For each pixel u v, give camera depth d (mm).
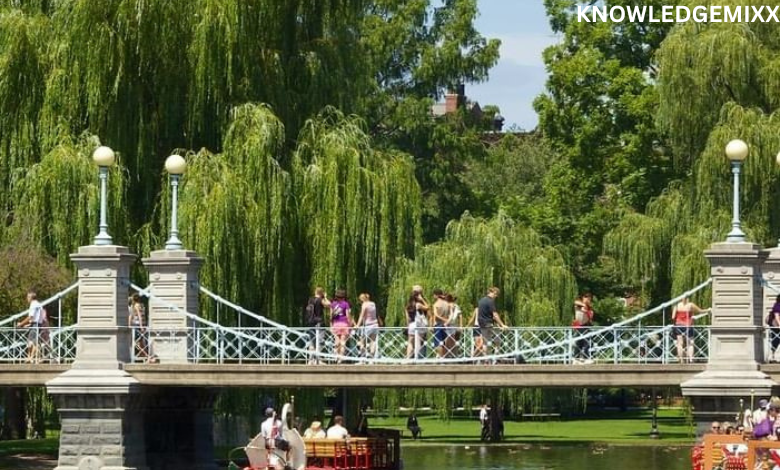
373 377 72625
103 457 73188
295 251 87188
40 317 77188
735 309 68938
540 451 108500
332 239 86500
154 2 87750
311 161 88500
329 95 92500
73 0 89500
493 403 121188
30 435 101375
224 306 84125
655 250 107625
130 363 74438
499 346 74875
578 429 138250
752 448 63281
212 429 81375
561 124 135625
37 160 88250
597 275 140000
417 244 90062
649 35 132375
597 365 71000
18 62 88562
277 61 90250
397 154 93750
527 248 115250
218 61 87812
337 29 94875
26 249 85062
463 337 74125
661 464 94000
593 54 133500
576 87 133750
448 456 103688
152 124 88562
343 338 74312
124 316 75062
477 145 158000
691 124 104438
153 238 85625
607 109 132750
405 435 132875
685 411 106375
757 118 100125
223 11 87812
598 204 137750
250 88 89500
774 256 74812
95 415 73562
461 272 111250
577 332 78438
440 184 154500
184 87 88750
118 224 85375
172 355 76250
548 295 113625
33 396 87875
